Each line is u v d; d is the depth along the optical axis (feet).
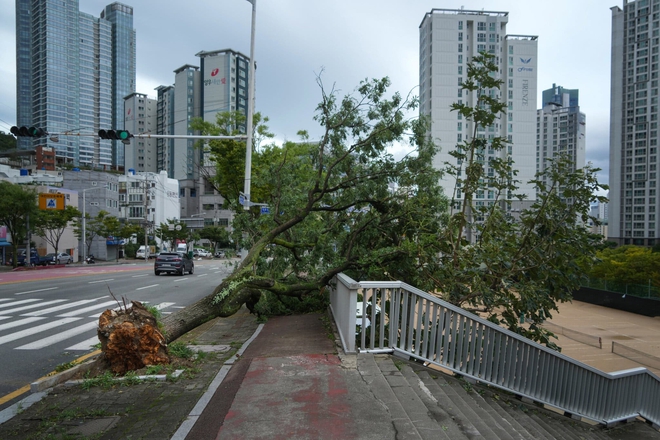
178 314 21.75
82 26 354.95
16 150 258.98
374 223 31.40
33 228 132.26
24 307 43.21
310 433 12.23
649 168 297.74
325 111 29.99
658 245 203.82
